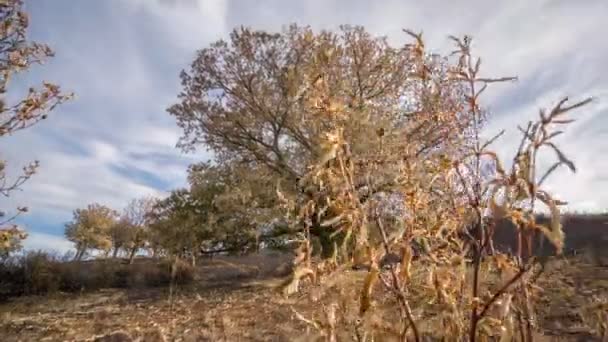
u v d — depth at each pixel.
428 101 1.59
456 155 1.47
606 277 4.95
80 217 30.17
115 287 15.89
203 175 15.73
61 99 5.37
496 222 1.39
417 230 1.39
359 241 1.37
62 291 15.46
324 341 1.43
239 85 15.72
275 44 15.04
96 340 6.56
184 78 16.64
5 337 7.50
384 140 1.54
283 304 6.91
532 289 1.46
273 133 15.23
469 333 1.39
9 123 5.02
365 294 1.32
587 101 1.28
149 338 6.21
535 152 1.29
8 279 15.28
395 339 1.37
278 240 15.33
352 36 9.65
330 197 1.49
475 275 1.37
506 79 1.57
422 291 1.47
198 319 7.30
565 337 3.21
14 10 5.43
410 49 1.68
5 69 5.23
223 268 17.72
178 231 15.48
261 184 14.27
